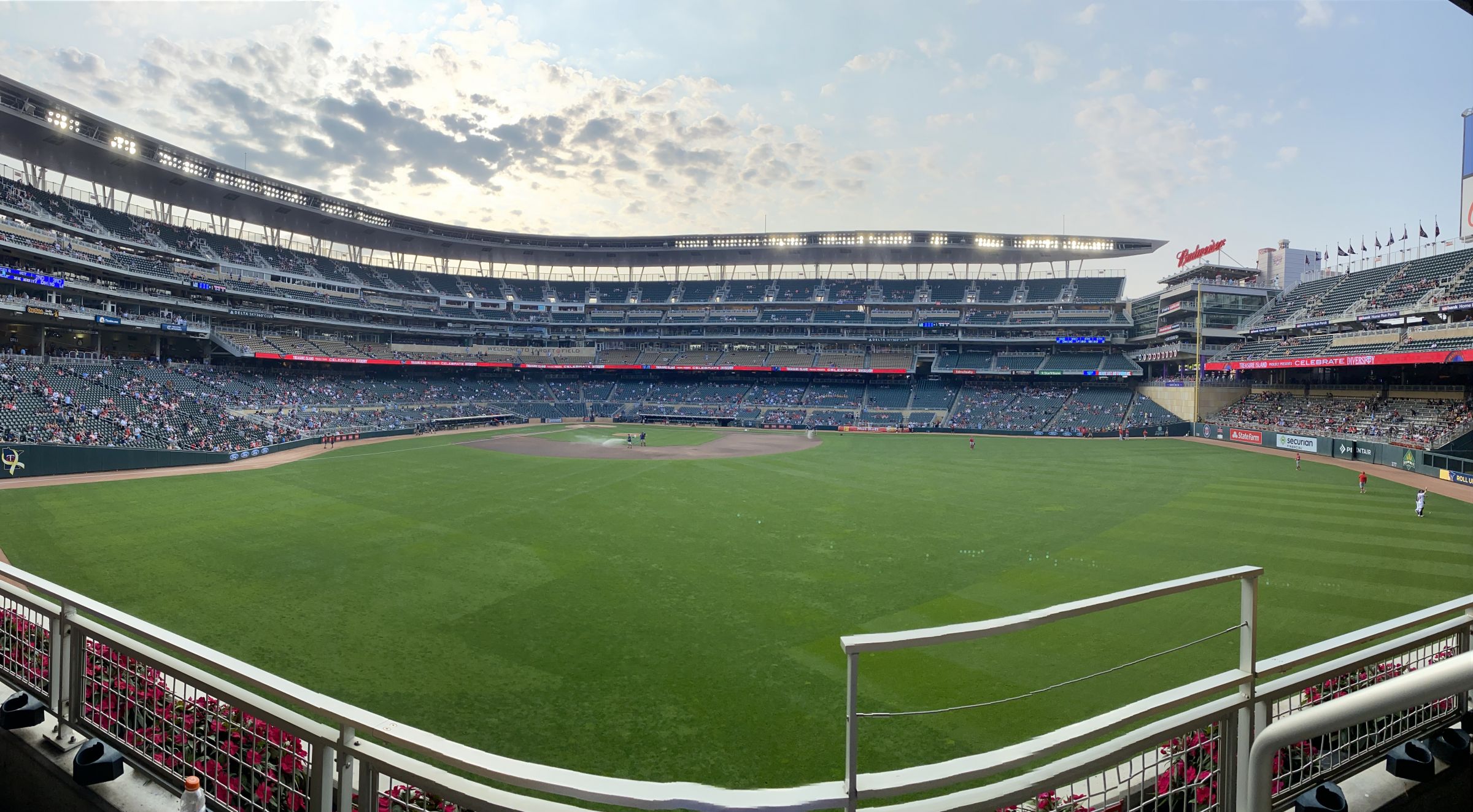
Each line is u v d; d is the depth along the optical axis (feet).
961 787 32.27
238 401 190.08
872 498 110.11
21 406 132.57
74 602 13.98
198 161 203.92
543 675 43.98
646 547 76.54
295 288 238.27
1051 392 270.05
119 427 141.18
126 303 185.16
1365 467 145.07
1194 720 11.28
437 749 10.14
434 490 112.98
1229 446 191.31
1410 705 6.94
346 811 10.77
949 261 306.35
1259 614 55.16
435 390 270.26
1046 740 10.29
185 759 14.49
